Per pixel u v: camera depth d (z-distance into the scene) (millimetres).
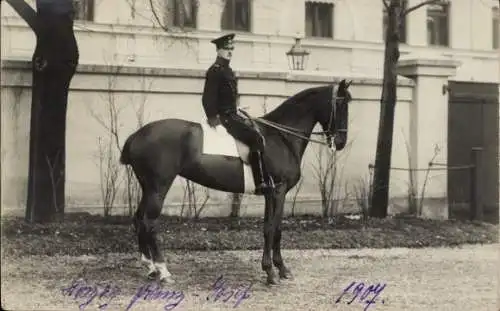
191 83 8742
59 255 6895
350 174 9516
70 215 8055
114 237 7473
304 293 6000
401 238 8359
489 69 10695
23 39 8000
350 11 10391
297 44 9680
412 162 9984
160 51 9023
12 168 7812
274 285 6188
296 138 6418
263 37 9844
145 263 6059
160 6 8977
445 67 10023
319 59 10188
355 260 7367
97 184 8273
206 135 6000
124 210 8391
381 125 9383
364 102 9609
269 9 9867
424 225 9180
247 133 6008
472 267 7145
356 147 9555
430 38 10953
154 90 8578
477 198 9867
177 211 8633
